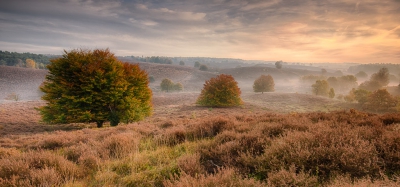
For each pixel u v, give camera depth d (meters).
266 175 3.44
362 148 3.57
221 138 5.47
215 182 2.85
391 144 3.79
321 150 3.58
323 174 3.21
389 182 2.65
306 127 5.62
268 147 4.24
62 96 15.88
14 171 3.76
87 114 15.65
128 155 5.08
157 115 26.70
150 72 166.00
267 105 48.03
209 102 38.22
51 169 3.70
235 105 40.47
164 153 5.09
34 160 4.34
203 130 7.24
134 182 3.51
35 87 90.81
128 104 17.06
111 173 3.87
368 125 5.94
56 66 16.05
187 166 3.67
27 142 8.38
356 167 3.13
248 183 2.83
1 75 97.25
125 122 16.89
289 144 4.05
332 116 7.70
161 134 7.13
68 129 16.67
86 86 15.86
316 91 80.62
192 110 33.12
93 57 17.17
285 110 40.06
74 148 5.87
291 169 3.06
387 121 6.74
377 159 3.29
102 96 16.14
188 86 133.25
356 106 52.47
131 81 18.52
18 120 20.77
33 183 3.40
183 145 5.83
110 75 16.44
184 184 2.85
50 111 16.31
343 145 3.87
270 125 5.99
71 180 3.54
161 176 3.60
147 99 19.86
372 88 86.62
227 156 4.18
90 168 4.42
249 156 3.90
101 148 5.64
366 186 2.47
